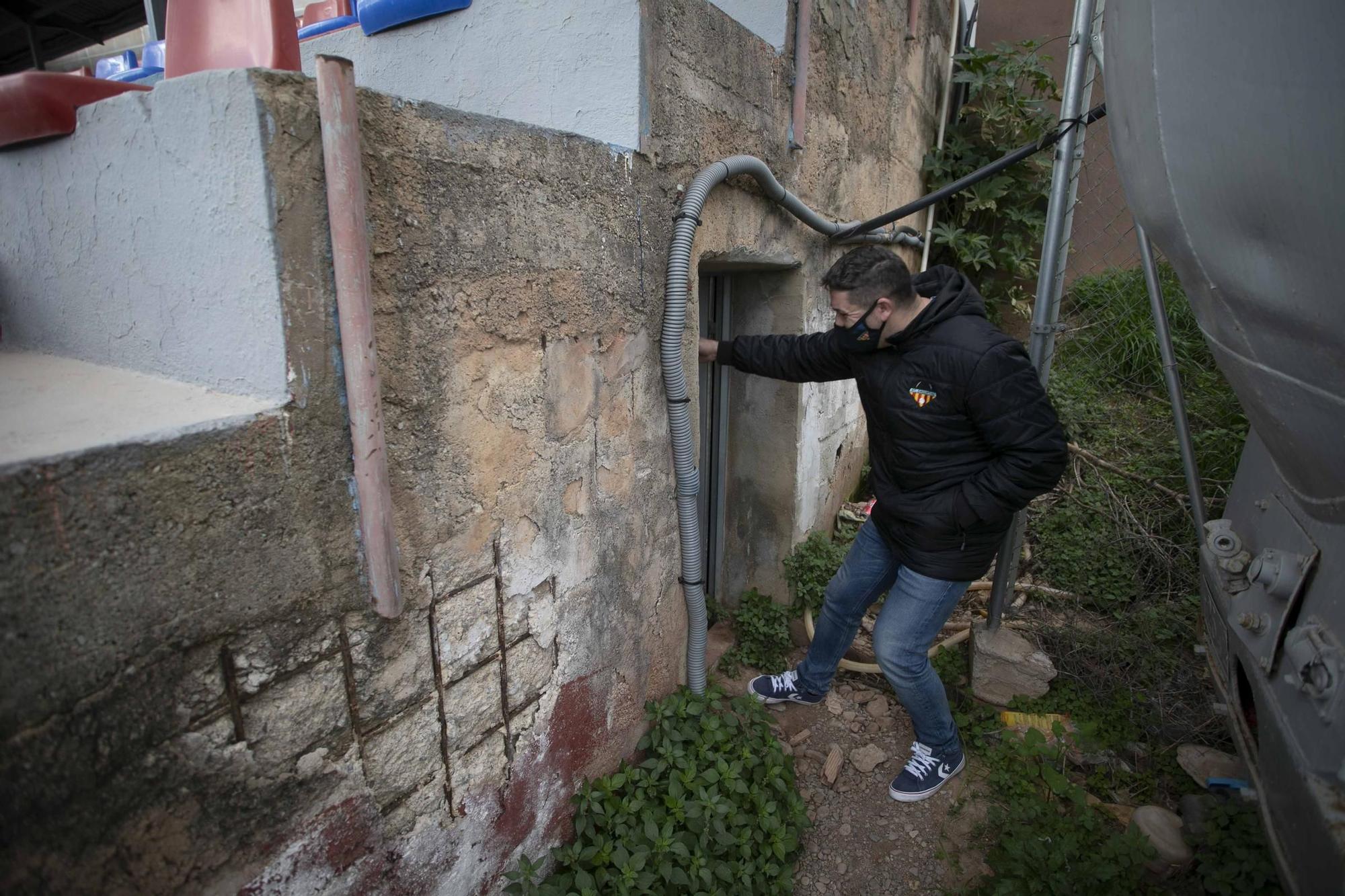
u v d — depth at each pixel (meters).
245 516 1.05
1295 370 1.37
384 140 1.18
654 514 2.21
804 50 2.65
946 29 5.07
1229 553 2.18
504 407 1.53
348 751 1.29
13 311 1.44
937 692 2.40
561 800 1.94
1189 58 1.26
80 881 0.93
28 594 0.83
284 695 1.16
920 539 2.21
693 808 2.00
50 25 5.10
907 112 4.30
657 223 2.00
